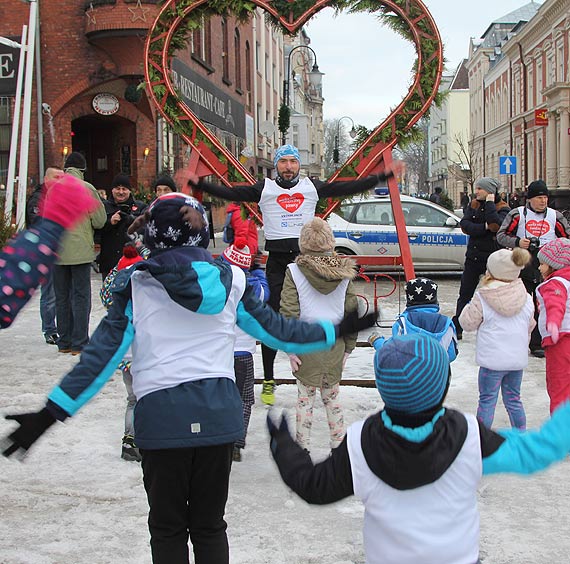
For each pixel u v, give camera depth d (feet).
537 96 170.30
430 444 7.25
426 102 29.66
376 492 7.48
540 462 7.47
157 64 30.19
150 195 59.93
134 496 15.15
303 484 7.72
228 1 29.37
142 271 9.87
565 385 16.88
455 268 48.52
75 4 65.92
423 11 29.04
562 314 16.47
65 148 66.90
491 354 17.31
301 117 163.32
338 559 12.59
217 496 10.31
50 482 15.83
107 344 9.60
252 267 22.17
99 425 19.60
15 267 7.98
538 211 27.07
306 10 28.94
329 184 22.25
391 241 47.98
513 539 13.30
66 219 8.31
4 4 65.92
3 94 67.15
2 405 21.02
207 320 10.01
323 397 16.97
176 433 9.67
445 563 7.41
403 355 7.28
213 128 87.30
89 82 66.49
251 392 17.34
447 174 282.56
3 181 67.97
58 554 12.71
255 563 12.43
